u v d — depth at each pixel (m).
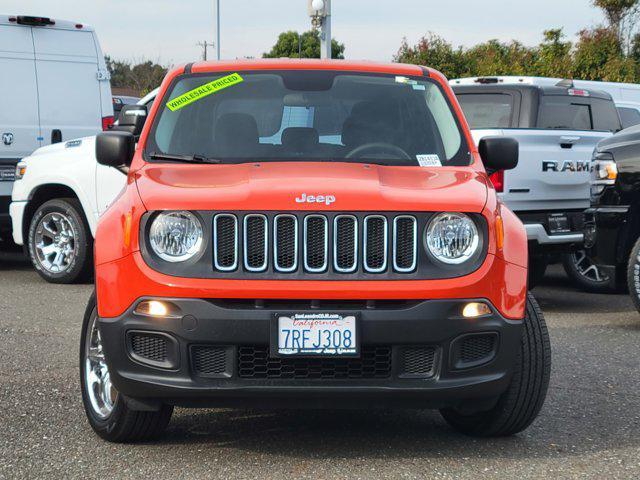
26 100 12.20
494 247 4.60
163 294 4.45
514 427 5.00
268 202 4.48
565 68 32.56
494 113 10.28
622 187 8.41
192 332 4.42
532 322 4.91
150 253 4.53
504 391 4.84
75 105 12.57
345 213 4.49
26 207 11.16
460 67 31.77
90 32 12.73
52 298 9.87
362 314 4.41
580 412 5.65
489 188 4.96
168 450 4.86
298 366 4.48
